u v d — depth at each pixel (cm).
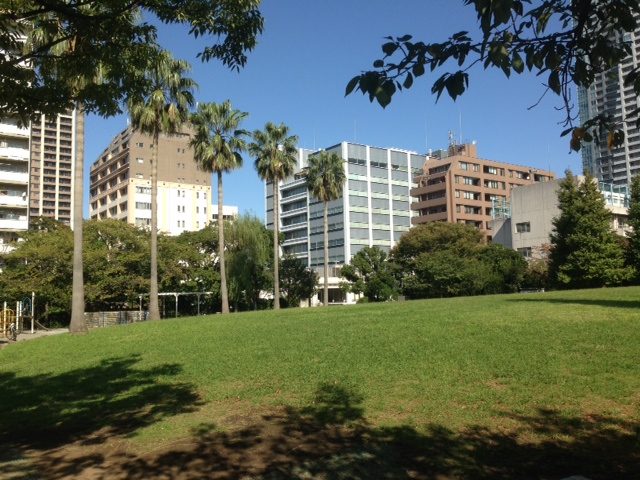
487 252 5512
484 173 9556
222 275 3606
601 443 598
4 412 961
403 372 985
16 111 745
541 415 705
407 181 10269
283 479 553
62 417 902
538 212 6291
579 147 365
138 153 9369
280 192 11075
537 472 535
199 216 9925
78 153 2362
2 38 659
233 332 1862
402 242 5875
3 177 5309
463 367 981
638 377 833
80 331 2283
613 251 4153
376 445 641
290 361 1194
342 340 1423
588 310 1669
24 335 3023
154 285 2986
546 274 4894
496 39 325
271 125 4262
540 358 998
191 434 742
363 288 5491
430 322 1650
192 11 700
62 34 719
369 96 335
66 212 13325
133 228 4688
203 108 3631
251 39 752
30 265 3991
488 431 664
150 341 1825
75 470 626
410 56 326
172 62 2961
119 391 1073
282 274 5425
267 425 759
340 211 9594
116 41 728
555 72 352
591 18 331
